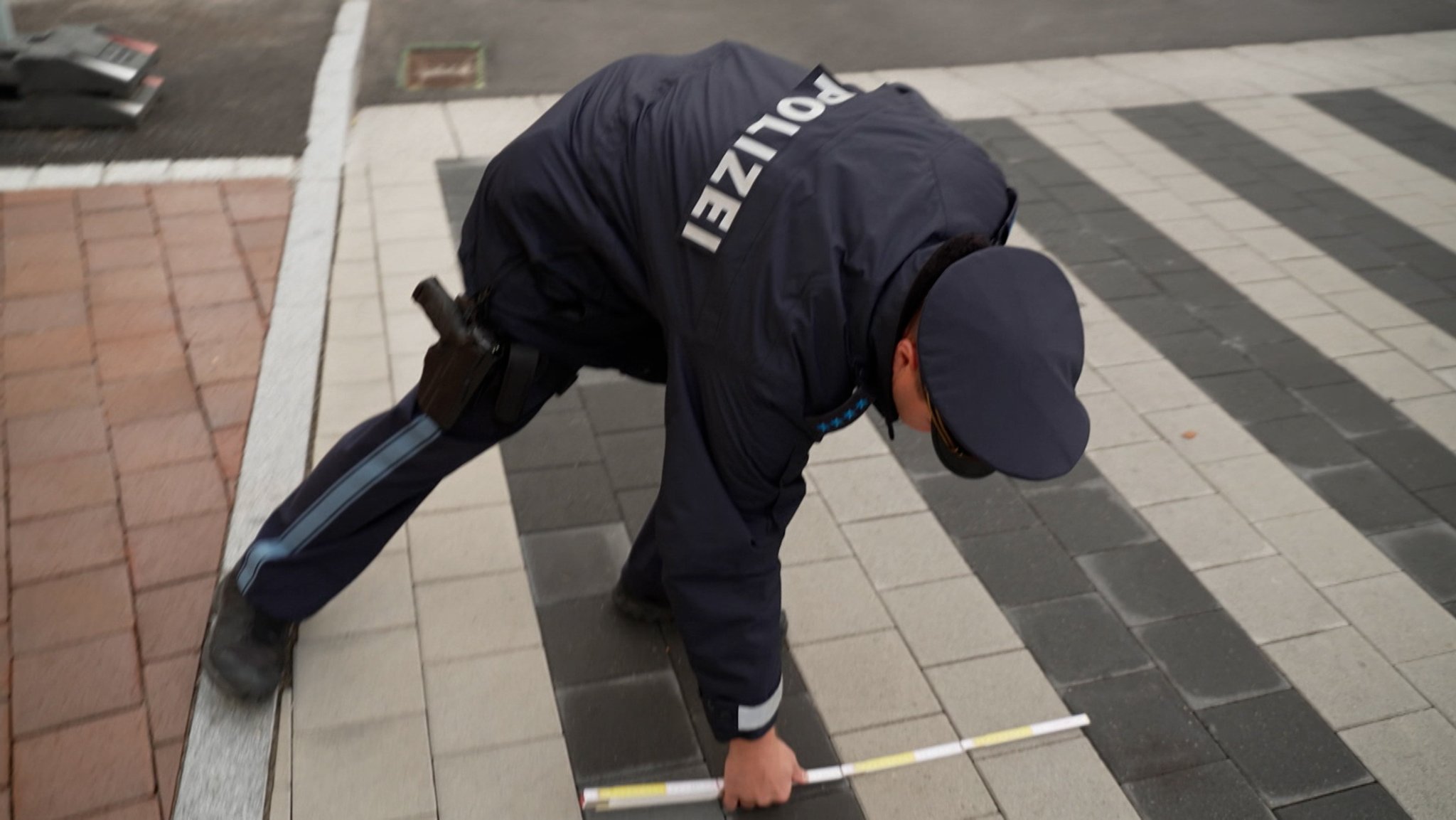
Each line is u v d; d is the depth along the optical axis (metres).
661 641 2.55
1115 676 2.55
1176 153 5.08
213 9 5.80
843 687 2.48
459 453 2.11
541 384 2.04
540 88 5.27
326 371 3.25
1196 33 6.67
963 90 5.61
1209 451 3.27
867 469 3.11
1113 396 3.48
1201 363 3.67
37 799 2.10
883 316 1.51
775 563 1.82
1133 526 2.98
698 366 1.64
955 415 1.42
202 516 2.72
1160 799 2.30
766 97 1.75
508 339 1.95
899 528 2.92
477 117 4.91
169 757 2.20
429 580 2.64
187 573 2.57
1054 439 1.42
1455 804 2.33
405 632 2.51
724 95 1.76
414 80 5.25
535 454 3.05
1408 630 2.71
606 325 1.95
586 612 2.60
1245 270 4.20
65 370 3.16
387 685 2.39
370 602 2.57
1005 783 2.31
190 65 5.11
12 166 4.13
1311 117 5.57
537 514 2.85
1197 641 2.65
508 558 2.72
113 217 3.90
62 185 4.05
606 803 2.19
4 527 2.64
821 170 1.59
